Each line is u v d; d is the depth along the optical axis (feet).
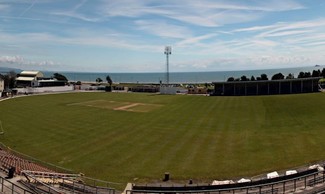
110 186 105.50
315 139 144.97
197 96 342.85
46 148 152.76
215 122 197.67
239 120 199.62
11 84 492.13
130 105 291.79
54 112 254.47
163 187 89.30
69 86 501.97
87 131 185.06
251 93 325.83
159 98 343.87
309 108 217.15
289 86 311.88
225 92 337.93
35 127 197.88
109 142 160.56
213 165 121.70
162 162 128.16
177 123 200.34
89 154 142.00
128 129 188.03
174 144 152.87
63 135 176.65
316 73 444.96
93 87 495.00
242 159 126.52
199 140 157.69
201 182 105.50
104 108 274.77
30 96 380.99
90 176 115.75
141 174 116.16
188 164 124.26
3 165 103.86
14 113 250.37
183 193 80.12
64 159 135.95
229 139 156.46
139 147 150.41
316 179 86.94
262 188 84.84
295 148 134.72
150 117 225.35
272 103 252.01
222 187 87.04
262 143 145.79
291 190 80.79
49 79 577.84
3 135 179.11
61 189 88.28
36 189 80.12
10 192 76.54
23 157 137.69
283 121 187.32
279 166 115.65
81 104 303.48
